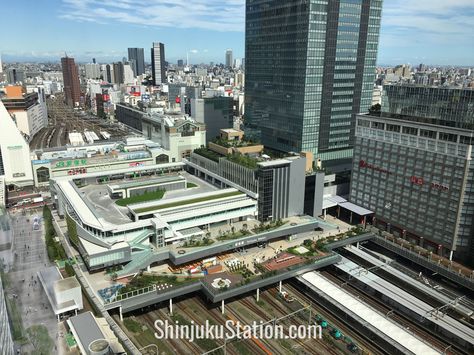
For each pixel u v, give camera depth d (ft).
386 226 558.15
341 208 624.18
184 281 411.13
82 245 437.58
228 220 538.06
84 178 629.10
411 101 498.69
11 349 280.31
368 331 375.86
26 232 551.18
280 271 431.43
